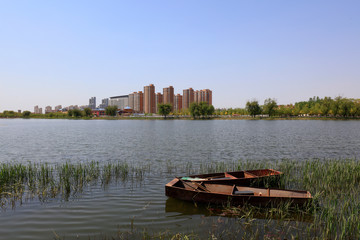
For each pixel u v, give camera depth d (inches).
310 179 609.6
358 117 4739.2
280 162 898.1
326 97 5255.9
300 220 393.1
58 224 387.5
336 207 433.7
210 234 351.9
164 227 376.5
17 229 370.9
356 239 331.0
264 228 368.8
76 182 615.2
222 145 1382.9
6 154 1111.6
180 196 491.8
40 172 707.4
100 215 421.7
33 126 3774.6
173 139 1702.8
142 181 636.7
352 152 1140.5
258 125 3388.3
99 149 1247.5
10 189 554.3
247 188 502.0
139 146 1353.3
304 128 2674.7
